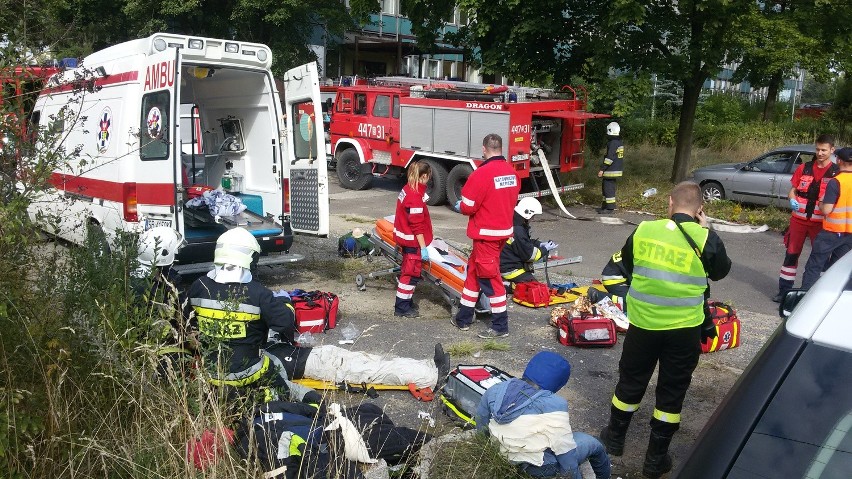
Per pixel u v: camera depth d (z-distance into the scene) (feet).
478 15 46.98
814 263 22.48
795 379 5.40
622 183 50.93
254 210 26.48
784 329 5.89
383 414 13.08
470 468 10.84
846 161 21.89
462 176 42.93
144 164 21.98
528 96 44.01
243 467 10.78
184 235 23.22
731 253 33.37
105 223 23.39
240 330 13.12
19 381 11.46
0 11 12.05
